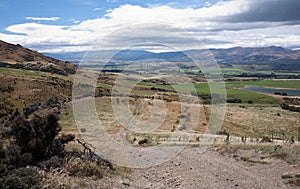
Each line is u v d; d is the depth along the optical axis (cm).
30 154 995
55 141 1155
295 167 1206
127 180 1037
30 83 5791
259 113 4719
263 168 1240
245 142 2097
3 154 956
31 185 773
